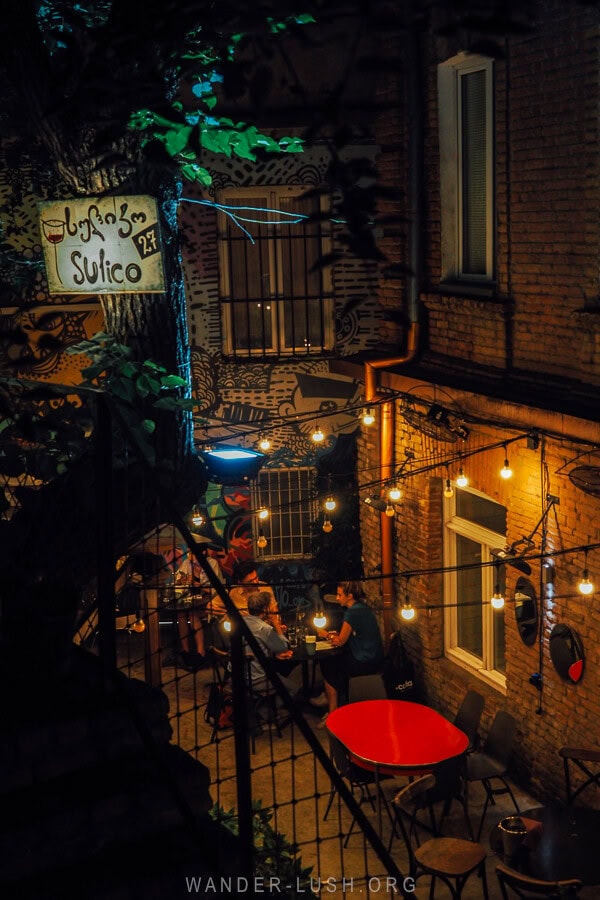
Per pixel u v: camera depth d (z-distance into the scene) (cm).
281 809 1134
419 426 1287
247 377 1594
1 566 704
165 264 922
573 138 1045
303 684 1438
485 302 1198
